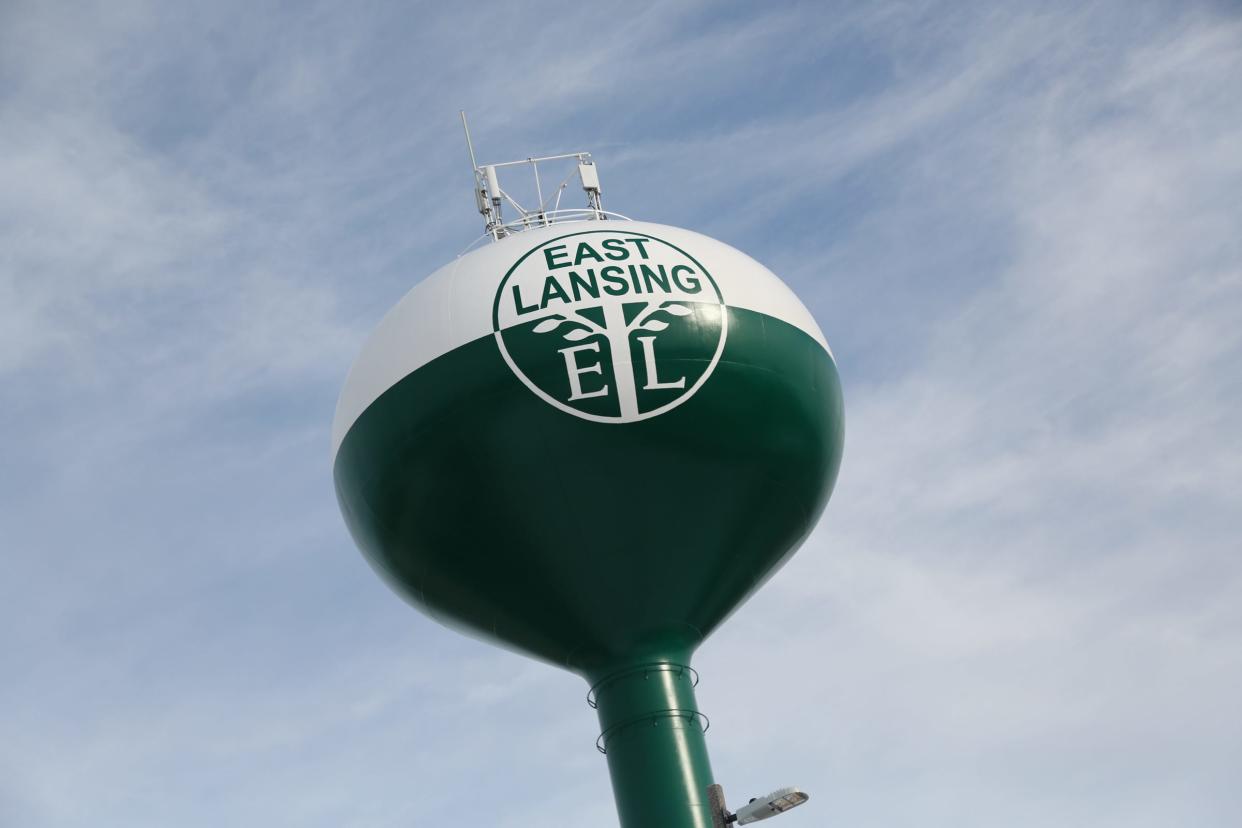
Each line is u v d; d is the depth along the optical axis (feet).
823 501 81.92
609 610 77.51
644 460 73.15
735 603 81.46
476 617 80.12
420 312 77.61
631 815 75.82
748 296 77.71
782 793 62.08
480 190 96.17
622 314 73.92
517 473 73.15
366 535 80.23
